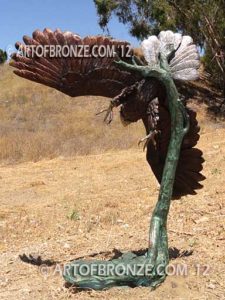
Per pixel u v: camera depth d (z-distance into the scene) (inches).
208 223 261.9
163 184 182.9
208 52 1064.8
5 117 1016.2
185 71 179.9
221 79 1089.4
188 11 1015.6
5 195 412.8
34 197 400.5
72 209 325.7
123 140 720.3
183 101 183.8
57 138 796.6
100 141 743.1
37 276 199.6
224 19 1006.4
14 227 289.9
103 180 451.5
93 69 174.6
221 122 940.0
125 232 259.9
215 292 176.9
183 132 181.2
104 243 240.4
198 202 308.8
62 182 459.8
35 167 553.9
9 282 195.2
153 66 177.6
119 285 178.4
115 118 900.0
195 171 196.9
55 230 278.4
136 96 177.3
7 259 225.6
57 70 174.1
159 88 179.3
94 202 346.0
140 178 442.9
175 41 181.9
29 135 801.6
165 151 191.2
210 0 1013.8
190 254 213.8
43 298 176.1
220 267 198.1
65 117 983.0
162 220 183.8
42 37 172.1
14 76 1250.6
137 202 338.3
